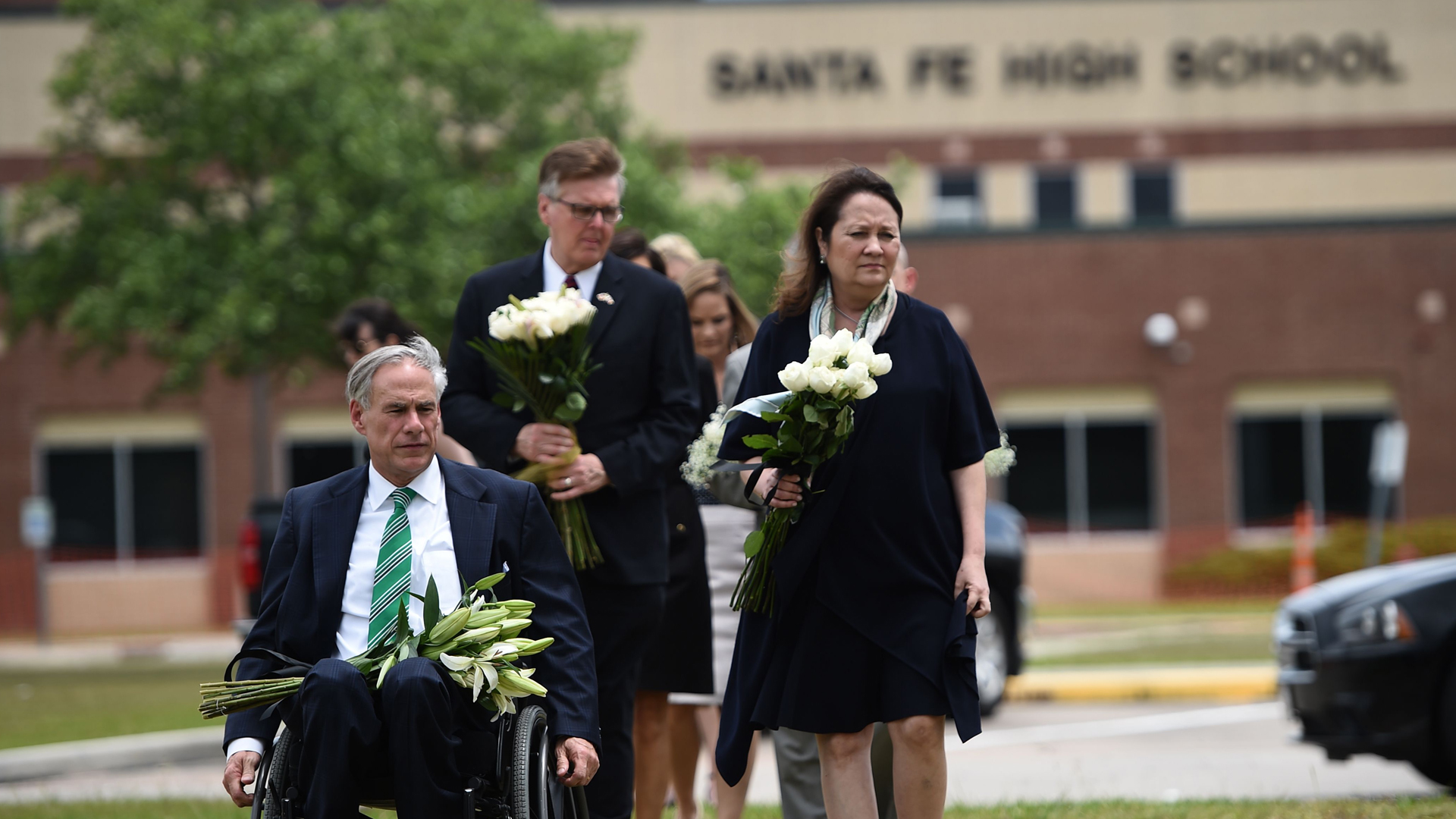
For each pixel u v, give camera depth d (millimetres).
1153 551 84438
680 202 72000
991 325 85375
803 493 14695
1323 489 84812
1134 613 73688
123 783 30250
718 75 106500
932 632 14570
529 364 16688
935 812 14594
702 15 106750
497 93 72062
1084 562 84688
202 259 63812
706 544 21031
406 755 12711
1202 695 43375
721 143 106312
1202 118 107000
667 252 24734
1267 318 84625
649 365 18188
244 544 42812
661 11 106562
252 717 13711
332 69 65562
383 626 13930
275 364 66812
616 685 17750
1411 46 107000
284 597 14211
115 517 84625
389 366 14320
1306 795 25750
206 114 64062
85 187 68125
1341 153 107000
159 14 64438
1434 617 24703
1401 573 26109
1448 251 84062
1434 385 83938
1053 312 85188
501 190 68188
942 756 14625
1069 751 33188
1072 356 85062
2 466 84062
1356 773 28875
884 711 14570
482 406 18000
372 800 13891
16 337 70438
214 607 83188
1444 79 106875
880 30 106812
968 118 106750
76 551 84125
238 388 85062
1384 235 84312
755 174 77625
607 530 17641
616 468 17344
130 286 62344
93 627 83250
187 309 63812
